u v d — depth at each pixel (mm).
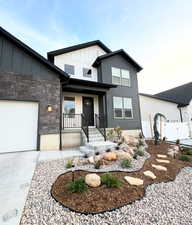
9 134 5555
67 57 9445
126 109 9734
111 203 2279
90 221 1902
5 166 3943
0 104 5559
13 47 6039
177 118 14336
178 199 2555
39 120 6012
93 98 9484
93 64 9914
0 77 5617
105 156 4484
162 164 4531
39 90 6219
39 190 2664
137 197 2518
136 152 5332
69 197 2400
